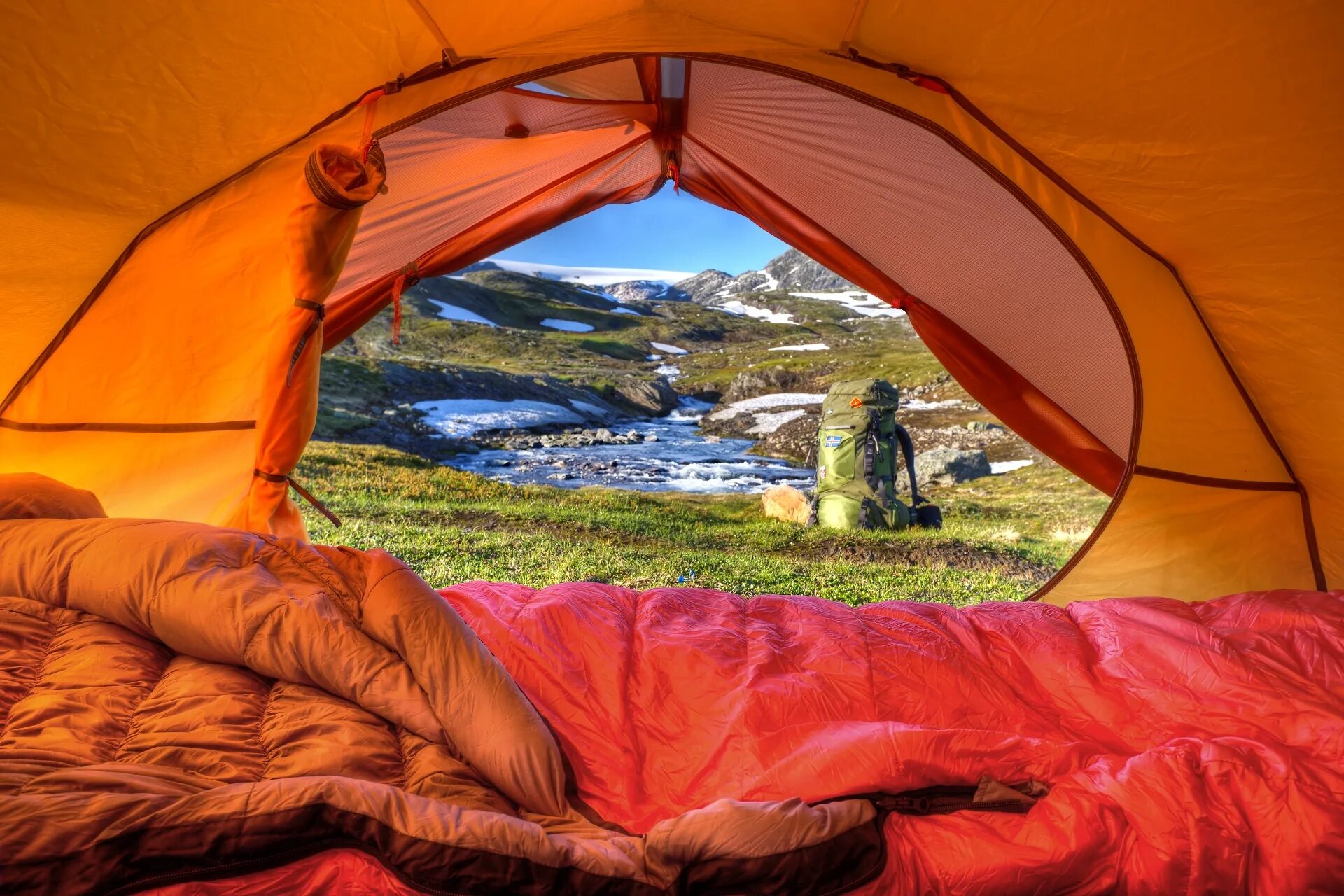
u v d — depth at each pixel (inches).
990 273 181.6
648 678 91.7
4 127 106.7
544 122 169.8
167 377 141.0
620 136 192.7
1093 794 74.9
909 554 240.5
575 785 79.2
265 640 78.7
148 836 59.9
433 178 174.6
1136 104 105.7
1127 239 132.1
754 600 110.3
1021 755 78.5
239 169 123.4
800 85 162.6
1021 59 105.8
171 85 108.4
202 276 134.5
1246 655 93.7
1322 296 118.3
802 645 98.2
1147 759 77.6
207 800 62.9
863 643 96.9
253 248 134.6
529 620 96.0
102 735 71.7
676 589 111.8
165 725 73.0
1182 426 147.8
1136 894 71.5
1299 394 132.7
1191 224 120.9
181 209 125.3
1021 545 257.4
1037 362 192.7
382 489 291.0
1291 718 85.0
